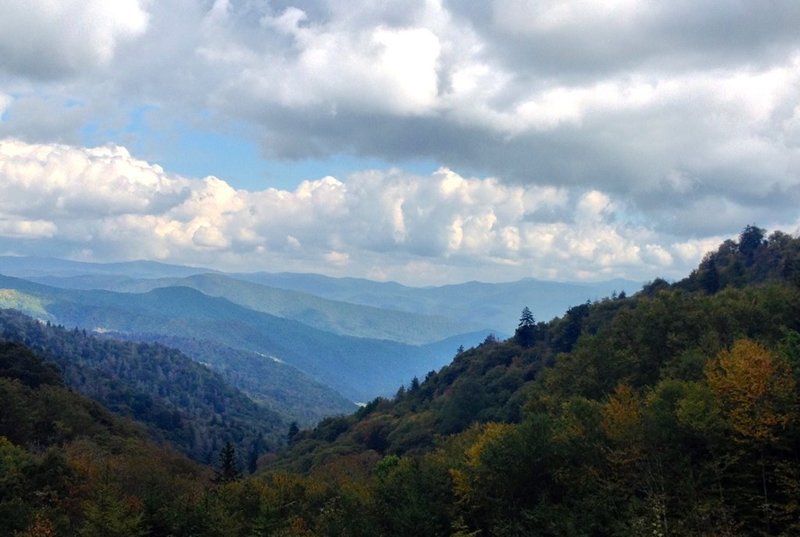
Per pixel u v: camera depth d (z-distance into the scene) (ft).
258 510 162.81
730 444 116.57
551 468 132.36
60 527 139.23
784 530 105.81
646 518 111.24
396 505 144.87
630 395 150.41
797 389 118.32
